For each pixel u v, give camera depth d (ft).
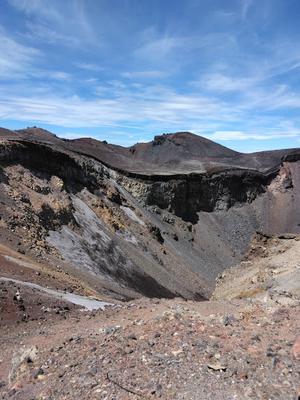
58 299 71.77
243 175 430.20
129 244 229.66
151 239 259.60
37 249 143.13
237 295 110.22
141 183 320.29
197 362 26.96
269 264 127.95
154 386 24.63
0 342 48.65
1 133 356.38
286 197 447.42
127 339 32.76
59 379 28.43
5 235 136.77
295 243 161.99
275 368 25.59
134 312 53.26
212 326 34.27
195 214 366.22
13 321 57.98
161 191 330.13
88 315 59.16
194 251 310.45
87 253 181.98
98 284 145.69
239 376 24.93
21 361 35.29
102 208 238.48
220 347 29.12
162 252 252.83
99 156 485.15
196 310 46.60
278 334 31.37
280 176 464.65
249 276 132.57
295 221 421.18
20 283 76.69
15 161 200.03
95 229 212.02
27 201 176.35
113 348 31.14
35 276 92.27
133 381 25.52
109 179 296.71
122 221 247.29
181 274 243.81
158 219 315.58
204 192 377.09
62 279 104.53
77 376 27.81
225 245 353.51
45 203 185.98
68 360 31.76
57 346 37.19
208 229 360.48
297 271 101.81
